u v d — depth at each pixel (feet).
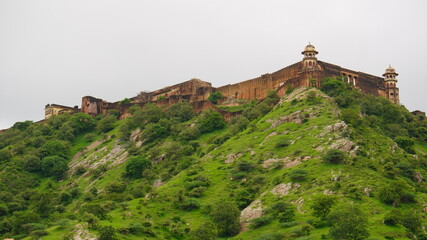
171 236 411.75
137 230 403.34
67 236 380.99
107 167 646.33
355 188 409.08
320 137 497.05
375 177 428.15
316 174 440.04
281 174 460.55
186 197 467.93
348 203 391.04
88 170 655.35
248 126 601.62
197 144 628.28
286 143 510.99
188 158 584.81
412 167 469.16
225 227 408.87
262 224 399.44
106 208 449.48
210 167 529.45
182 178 518.78
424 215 386.52
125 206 458.09
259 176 470.80
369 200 399.03
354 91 624.59
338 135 488.85
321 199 379.96
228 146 565.53
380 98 631.97
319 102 568.41
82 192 594.24
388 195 399.24
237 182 481.46
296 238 354.54
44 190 622.54
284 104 602.85
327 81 622.13
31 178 652.48
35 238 387.55
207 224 402.11
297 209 403.34
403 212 381.60
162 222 433.48
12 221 492.13
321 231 358.23
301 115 548.72
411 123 618.03
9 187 614.75
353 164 447.83
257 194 449.48
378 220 369.50
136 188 518.37
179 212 453.17
